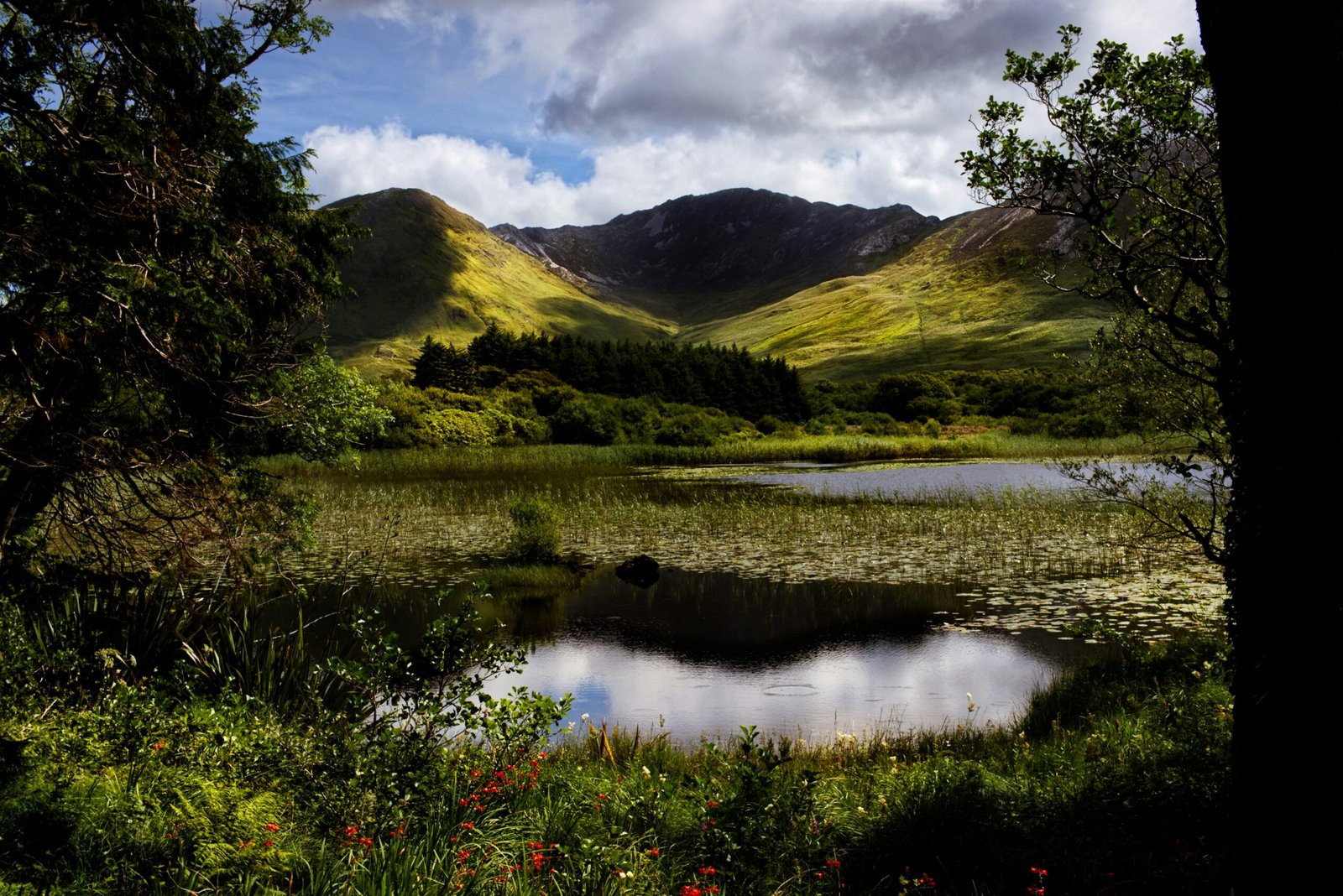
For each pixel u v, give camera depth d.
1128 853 4.12
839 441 56.03
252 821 3.73
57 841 3.59
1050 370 86.25
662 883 3.92
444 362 71.44
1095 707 7.88
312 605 13.39
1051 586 14.60
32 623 6.48
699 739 8.31
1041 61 5.59
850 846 4.48
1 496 5.89
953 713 8.95
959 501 25.42
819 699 9.54
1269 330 2.87
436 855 3.76
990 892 3.98
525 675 10.54
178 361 5.63
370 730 4.84
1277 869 2.89
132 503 6.91
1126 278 5.36
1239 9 2.94
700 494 29.84
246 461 7.95
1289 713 2.83
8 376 5.27
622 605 14.06
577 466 46.94
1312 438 2.75
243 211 6.33
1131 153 5.39
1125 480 7.30
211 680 7.36
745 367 94.00
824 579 15.76
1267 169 2.86
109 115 5.49
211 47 6.52
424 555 17.98
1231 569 3.47
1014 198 5.81
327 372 8.58
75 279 5.00
